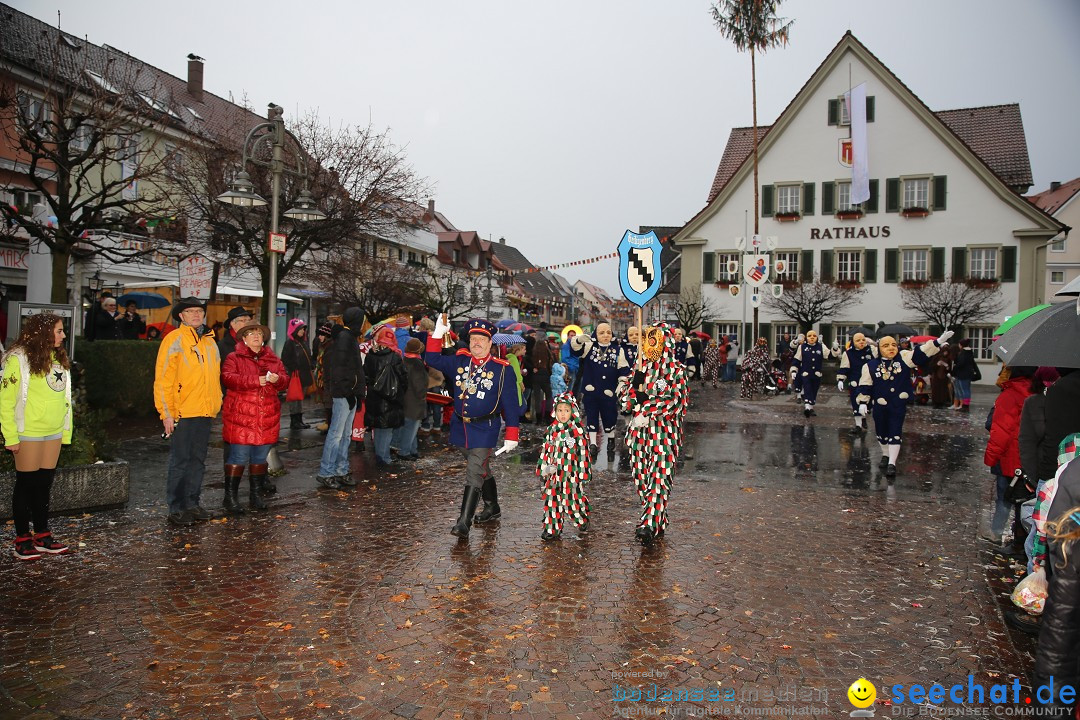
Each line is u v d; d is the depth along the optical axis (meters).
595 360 10.71
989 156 38.56
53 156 11.51
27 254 18.09
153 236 14.73
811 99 35.56
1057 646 2.85
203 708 3.52
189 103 27.39
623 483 8.80
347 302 26.12
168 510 7.15
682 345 16.58
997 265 33.19
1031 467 4.80
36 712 3.47
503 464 10.10
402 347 10.84
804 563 5.76
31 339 5.60
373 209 17.91
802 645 4.27
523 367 14.52
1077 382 4.57
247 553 5.88
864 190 34.12
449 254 49.12
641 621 4.58
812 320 33.56
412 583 5.23
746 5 30.81
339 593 5.03
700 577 5.40
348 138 18.27
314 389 12.62
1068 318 4.69
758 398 21.05
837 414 16.77
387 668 3.94
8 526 6.45
